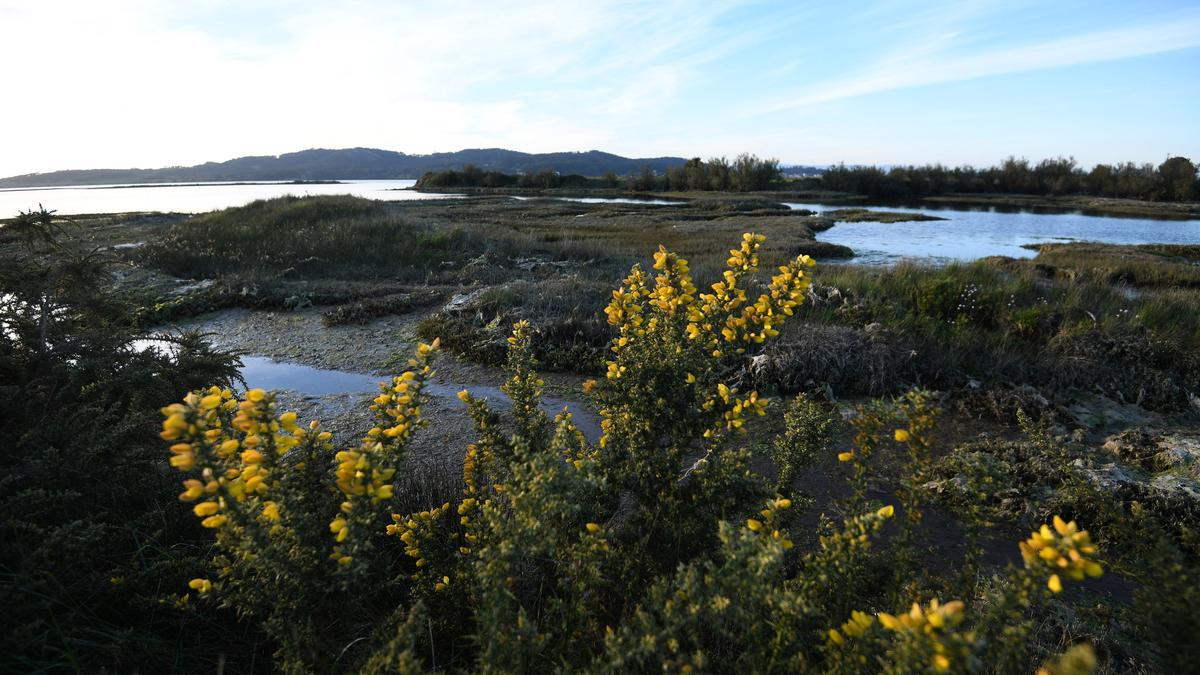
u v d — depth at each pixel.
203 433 1.65
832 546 1.89
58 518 2.54
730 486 2.39
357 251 14.91
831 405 5.75
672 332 2.72
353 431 5.36
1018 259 18.12
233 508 1.66
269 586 1.89
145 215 31.64
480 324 8.30
